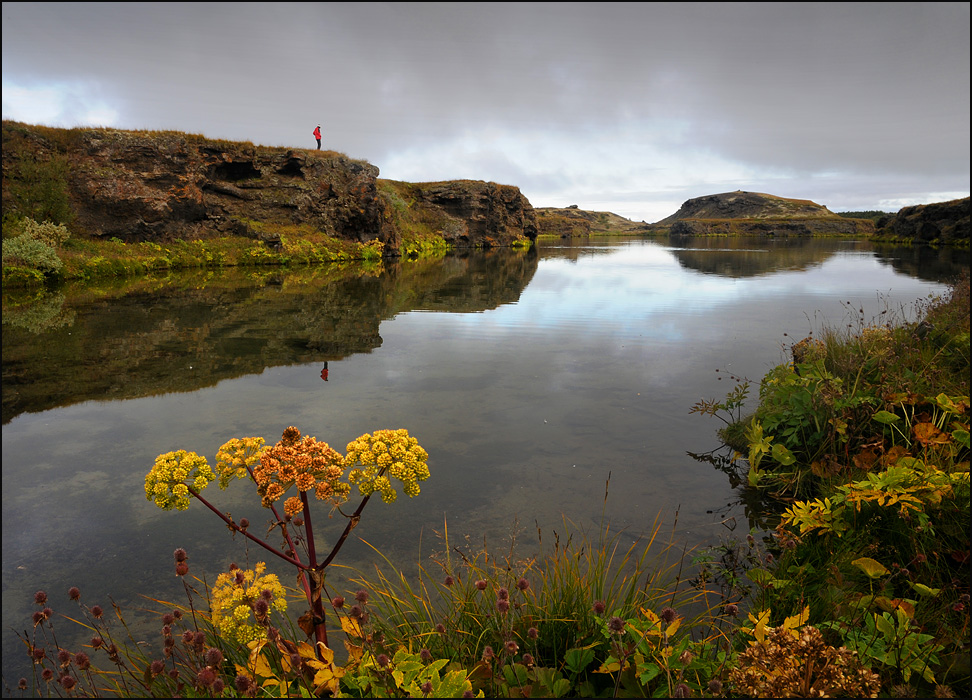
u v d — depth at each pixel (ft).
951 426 12.41
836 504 10.39
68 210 71.31
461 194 163.02
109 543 11.18
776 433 15.58
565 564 8.38
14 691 7.08
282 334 33.19
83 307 42.91
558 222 388.37
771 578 8.93
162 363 25.99
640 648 6.23
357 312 42.27
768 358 26.99
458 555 10.34
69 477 14.12
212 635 7.42
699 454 15.46
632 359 27.02
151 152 79.36
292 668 5.63
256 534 11.57
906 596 8.41
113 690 6.90
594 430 17.22
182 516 12.30
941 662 6.84
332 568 10.05
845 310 42.16
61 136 74.69
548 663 7.08
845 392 15.06
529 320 39.11
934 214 180.34
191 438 16.55
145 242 77.87
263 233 90.89
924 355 16.40
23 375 23.75
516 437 16.63
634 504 12.53
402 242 127.03
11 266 55.21
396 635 7.50
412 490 5.65
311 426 17.48
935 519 9.43
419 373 24.39
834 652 5.87
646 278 72.79
